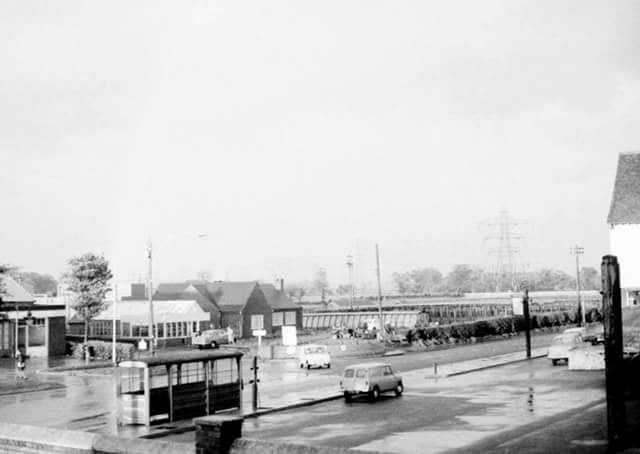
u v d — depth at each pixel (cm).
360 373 3784
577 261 10588
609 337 2145
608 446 2245
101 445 1700
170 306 8112
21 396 4109
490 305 13900
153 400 3044
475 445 2491
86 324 7062
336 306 15938
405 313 10581
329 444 2595
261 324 9462
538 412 3177
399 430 2852
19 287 7019
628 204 6888
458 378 4700
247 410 3394
